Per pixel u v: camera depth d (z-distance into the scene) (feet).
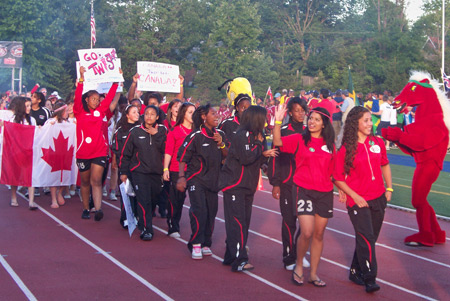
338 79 189.37
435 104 27.30
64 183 34.94
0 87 154.71
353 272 21.42
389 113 71.67
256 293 19.90
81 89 30.35
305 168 20.39
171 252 25.22
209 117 23.75
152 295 19.42
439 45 183.11
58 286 20.12
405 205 37.78
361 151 20.44
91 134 30.50
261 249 26.09
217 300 19.07
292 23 211.00
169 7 186.39
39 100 38.01
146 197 27.22
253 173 22.36
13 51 115.44
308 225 20.12
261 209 35.53
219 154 24.20
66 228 29.35
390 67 181.78
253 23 181.27
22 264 22.68
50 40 160.04
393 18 208.44
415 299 19.86
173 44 185.37
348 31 212.43
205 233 24.81
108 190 41.57
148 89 38.70
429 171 27.04
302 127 23.06
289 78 193.16
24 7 151.23
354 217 20.48
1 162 33.96
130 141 27.25
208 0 210.38
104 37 186.29
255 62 181.68
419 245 27.50
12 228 28.96
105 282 20.70
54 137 34.32
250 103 24.91
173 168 27.30
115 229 29.48
